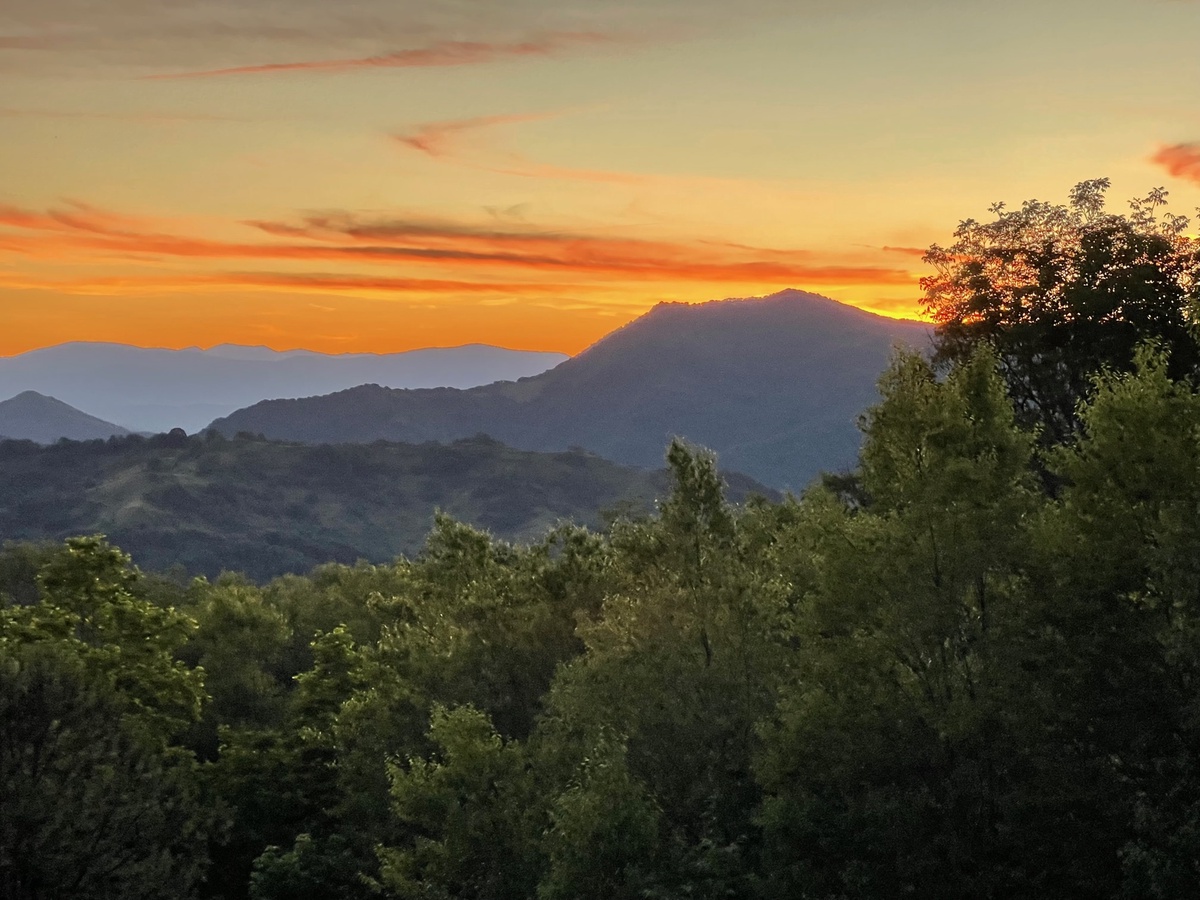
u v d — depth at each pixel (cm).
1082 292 3925
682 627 3067
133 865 2867
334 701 4906
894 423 2414
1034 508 2439
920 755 2280
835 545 2423
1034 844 2133
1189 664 2002
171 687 4200
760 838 2673
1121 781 2050
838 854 2289
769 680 2945
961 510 2247
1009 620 2208
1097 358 3816
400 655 4597
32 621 3991
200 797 4366
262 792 4478
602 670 3141
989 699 2125
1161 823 1898
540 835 2966
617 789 2498
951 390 2381
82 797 2828
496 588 4484
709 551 3241
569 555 4506
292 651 7519
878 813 2228
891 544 2319
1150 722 2017
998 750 2194
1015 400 4203
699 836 2780
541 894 2464
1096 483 2173
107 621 4197
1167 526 1928
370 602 5331
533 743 3338
